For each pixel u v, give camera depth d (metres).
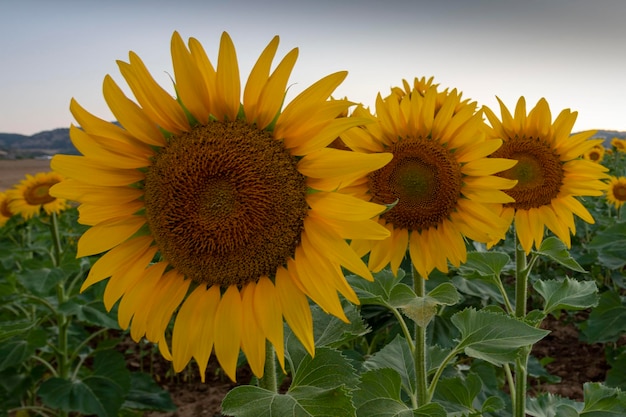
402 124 0.60
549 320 1.64
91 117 0.39
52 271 1.02
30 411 1.17
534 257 0.70
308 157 0.38
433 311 0.49
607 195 1.78
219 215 0.39
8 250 1.34
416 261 0.58
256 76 0.38
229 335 0.38
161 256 0.42
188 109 0.39
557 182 0.74
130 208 0.41
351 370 0.39
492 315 0.52
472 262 0.68
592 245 1.20
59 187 0.39
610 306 1.08
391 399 0.50
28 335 0.98
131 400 1.03
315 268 0.38
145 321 0.40
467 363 1.12
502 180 0.58
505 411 0.79
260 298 0.39
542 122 0.75
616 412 0.66
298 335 0.37
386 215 0.59
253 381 0.65
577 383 1.23
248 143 0.39
